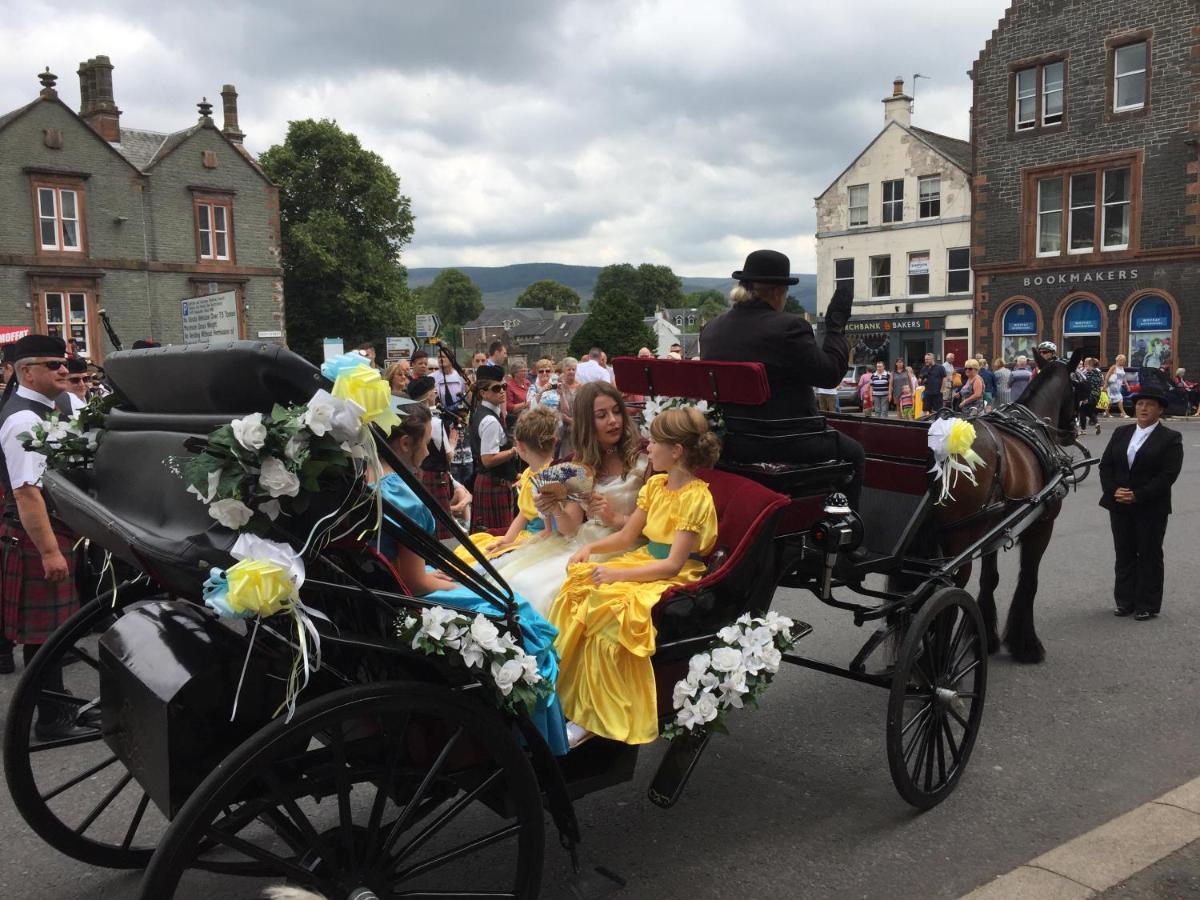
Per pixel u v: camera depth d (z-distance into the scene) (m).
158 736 2.57
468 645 2.68
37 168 27.42
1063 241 28.16
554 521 4.06
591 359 12.64
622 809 4.04
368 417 2.40
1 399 5.38
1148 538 6.61
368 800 4.17
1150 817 3.80
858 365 35.81
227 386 2.61
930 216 34.00
